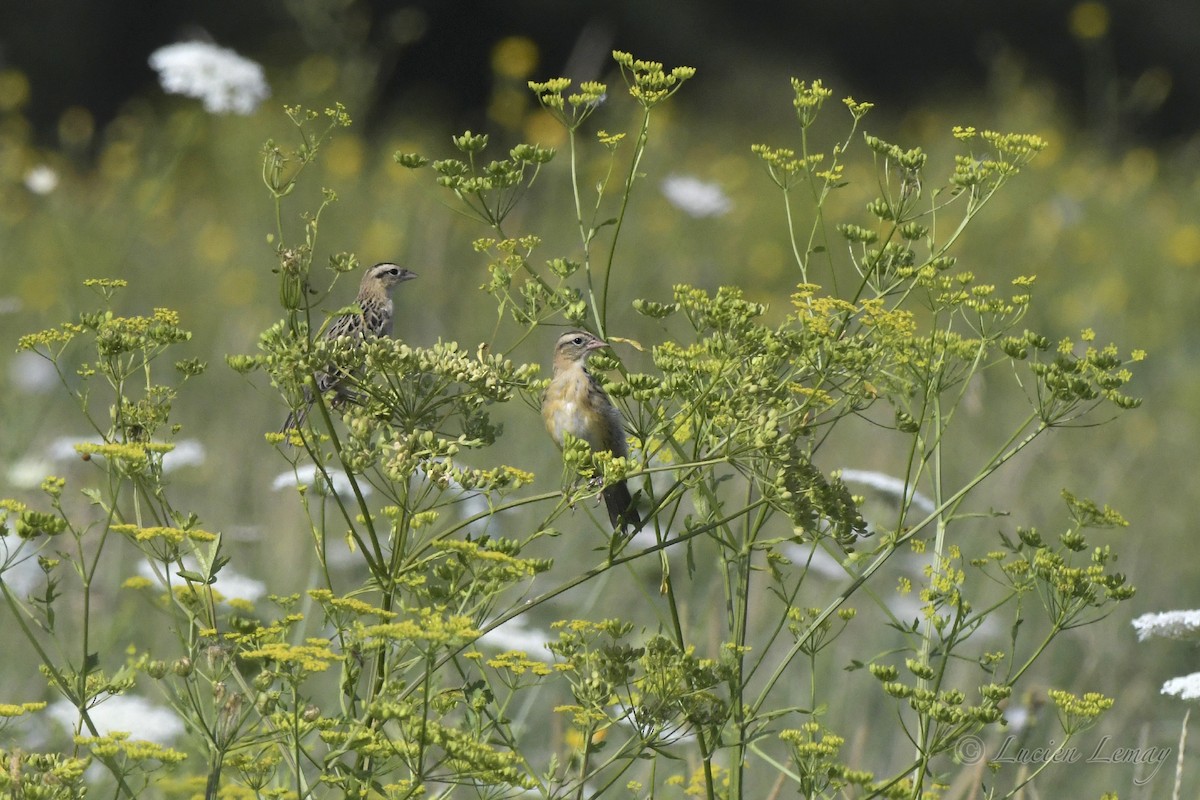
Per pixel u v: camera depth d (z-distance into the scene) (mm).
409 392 6215
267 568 11273
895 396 7609
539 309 6871
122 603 10914
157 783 7043
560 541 12570
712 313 6324
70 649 10008
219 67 15781
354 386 6441
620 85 27047
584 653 6328
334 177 26109
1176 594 13805
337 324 10023
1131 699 10656
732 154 37281
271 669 6160
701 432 6559
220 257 22859
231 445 14484
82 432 15008
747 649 6504
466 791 8031
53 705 8539
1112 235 29406
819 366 6445
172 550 6133
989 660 6500
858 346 6453
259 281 22078
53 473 11594
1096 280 26562
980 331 7043
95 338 6453
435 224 20047
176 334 6492
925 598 6500
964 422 17312
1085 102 49906
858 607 12039
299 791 5613
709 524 6422
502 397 6203
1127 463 16547
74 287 16219
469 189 6754
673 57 50375
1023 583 6645
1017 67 42219
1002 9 52688
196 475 13344
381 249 21828
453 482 7105
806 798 6285
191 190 27281
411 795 5758
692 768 8797
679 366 6383
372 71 23656
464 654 6137
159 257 22688
